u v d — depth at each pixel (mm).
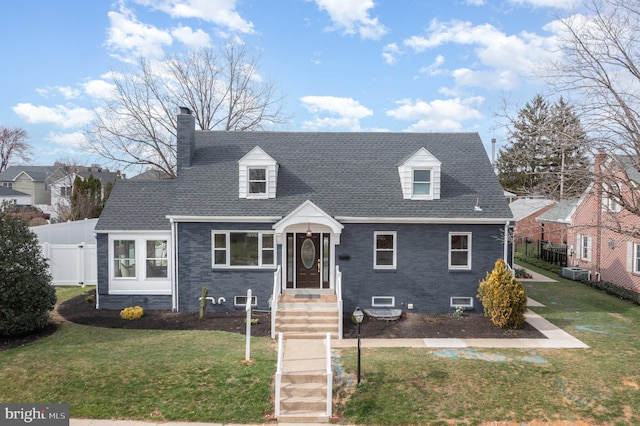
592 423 9758
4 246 13531
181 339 14016
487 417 9977
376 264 17672
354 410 10211
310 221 16672
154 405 10211
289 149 20422
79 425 9508
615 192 13312
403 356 12773
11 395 10391
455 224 17484
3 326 13359
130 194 19281
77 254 22031
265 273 17578
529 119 14562
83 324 15711
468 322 16281
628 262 22141
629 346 13781
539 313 17938
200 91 37344
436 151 20438
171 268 17656
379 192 18344
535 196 14391
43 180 69250
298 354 12883
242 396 10555
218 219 17297
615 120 12797
